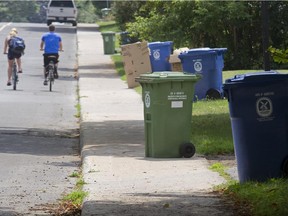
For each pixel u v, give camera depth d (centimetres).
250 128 2206
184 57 4609
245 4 6169
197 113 4012
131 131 3650
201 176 2506
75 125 4122
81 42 10906
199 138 3194
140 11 7288
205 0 6047
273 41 6300
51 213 2078
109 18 16088
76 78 6881
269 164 2217
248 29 6344
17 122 4138
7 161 3016
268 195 2006
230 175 2503
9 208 2139
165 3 6288
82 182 2477
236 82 2198
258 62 6388
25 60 8375
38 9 19650
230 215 1883
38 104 4944
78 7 17275
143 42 5731
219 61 4634
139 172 2612
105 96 5309
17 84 6156
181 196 2156
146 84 2911
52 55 5894
